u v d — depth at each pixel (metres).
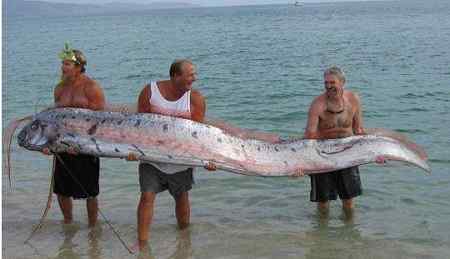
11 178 8.08
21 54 36.38
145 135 5.60
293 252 5.59
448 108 12.82
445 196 7.04
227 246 5.75
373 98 14.66
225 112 13.30
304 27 64.44
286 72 22.14
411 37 38.91
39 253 5.60
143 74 23.33
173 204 6.99
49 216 6.63
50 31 83.12
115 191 7.50
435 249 5.56
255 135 6.08
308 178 7.93
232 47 37.50
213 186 7.62
